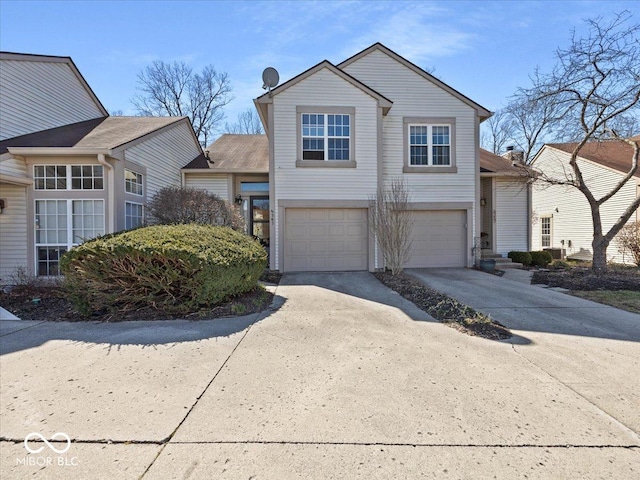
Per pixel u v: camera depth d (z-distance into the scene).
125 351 4.18
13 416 2.76
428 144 11.57
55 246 8.66
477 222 11.62
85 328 5.10
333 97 10.56
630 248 13.08
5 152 8.32
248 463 2.22
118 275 5.61
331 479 2.08
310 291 7.84
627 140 9.97
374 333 4.85
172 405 2.93
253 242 7.64
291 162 10.48
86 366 3.74
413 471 2.15
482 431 2.55
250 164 13.20
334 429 2.58
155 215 9.16
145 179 10.38
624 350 4.16
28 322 5.47
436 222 11.65
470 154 11.63
